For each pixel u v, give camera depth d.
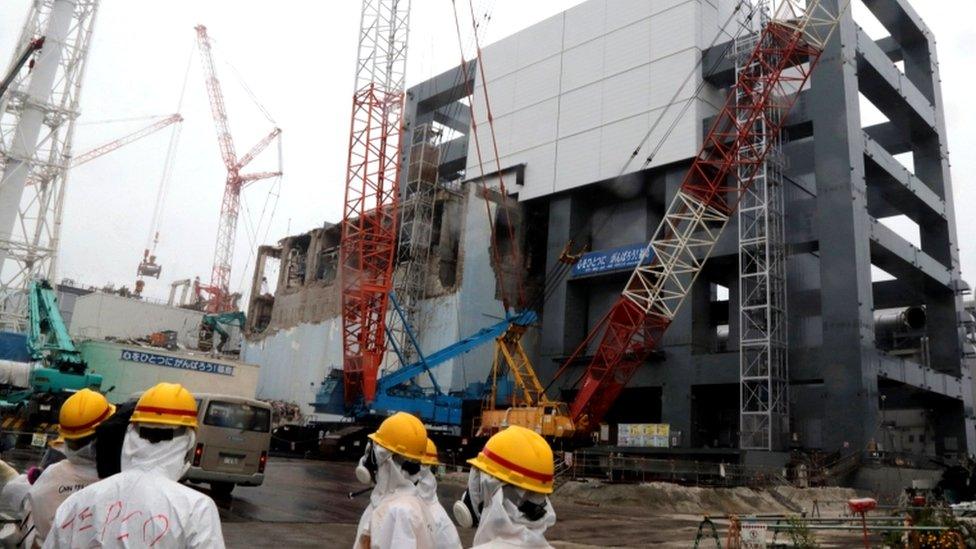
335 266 86.38
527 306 71.06
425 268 71.75
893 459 48.34
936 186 70.31
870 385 50.22
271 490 22.56
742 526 12.08
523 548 3.64
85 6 57.94
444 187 75.88
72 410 5.21
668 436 54.16
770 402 49.28
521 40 80.19
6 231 52.78
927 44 72.31
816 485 44.94
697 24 64.19
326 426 51.69
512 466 3.71
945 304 68.25
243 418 19.06
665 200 62.91
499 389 53.62
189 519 3.71
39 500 5.05
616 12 71.12
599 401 49.69
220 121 135.75
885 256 59.25
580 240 70.12
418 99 89.25
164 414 3.90
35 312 35.81
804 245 57.09
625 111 67.31
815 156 55.97
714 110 63.28
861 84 63.09
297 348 87.06
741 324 53.41
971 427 66.44
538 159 73.81
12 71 41.31
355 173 54.47
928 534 13.27
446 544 5.02
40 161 55.09
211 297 128.50
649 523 25.25
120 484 3.78
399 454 4.95
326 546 13.35
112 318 97.75
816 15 58.72
